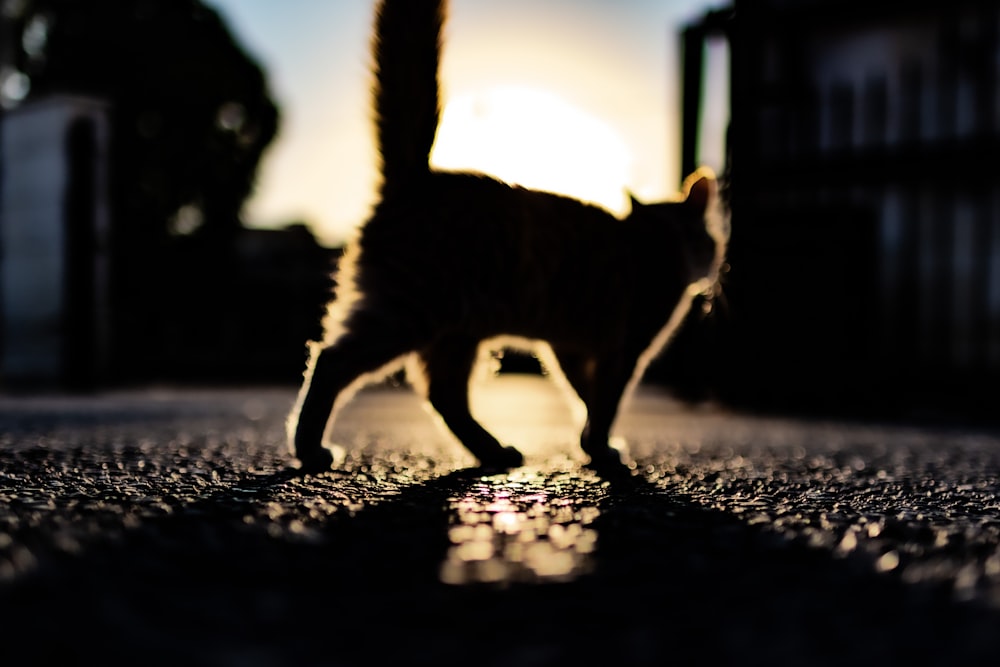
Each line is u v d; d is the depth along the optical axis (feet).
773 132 10.96
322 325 4.36
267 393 13.43
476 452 4.69
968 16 10.13
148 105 20.04
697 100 10.13
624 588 2.57
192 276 21.09
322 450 4.26
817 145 10.80
